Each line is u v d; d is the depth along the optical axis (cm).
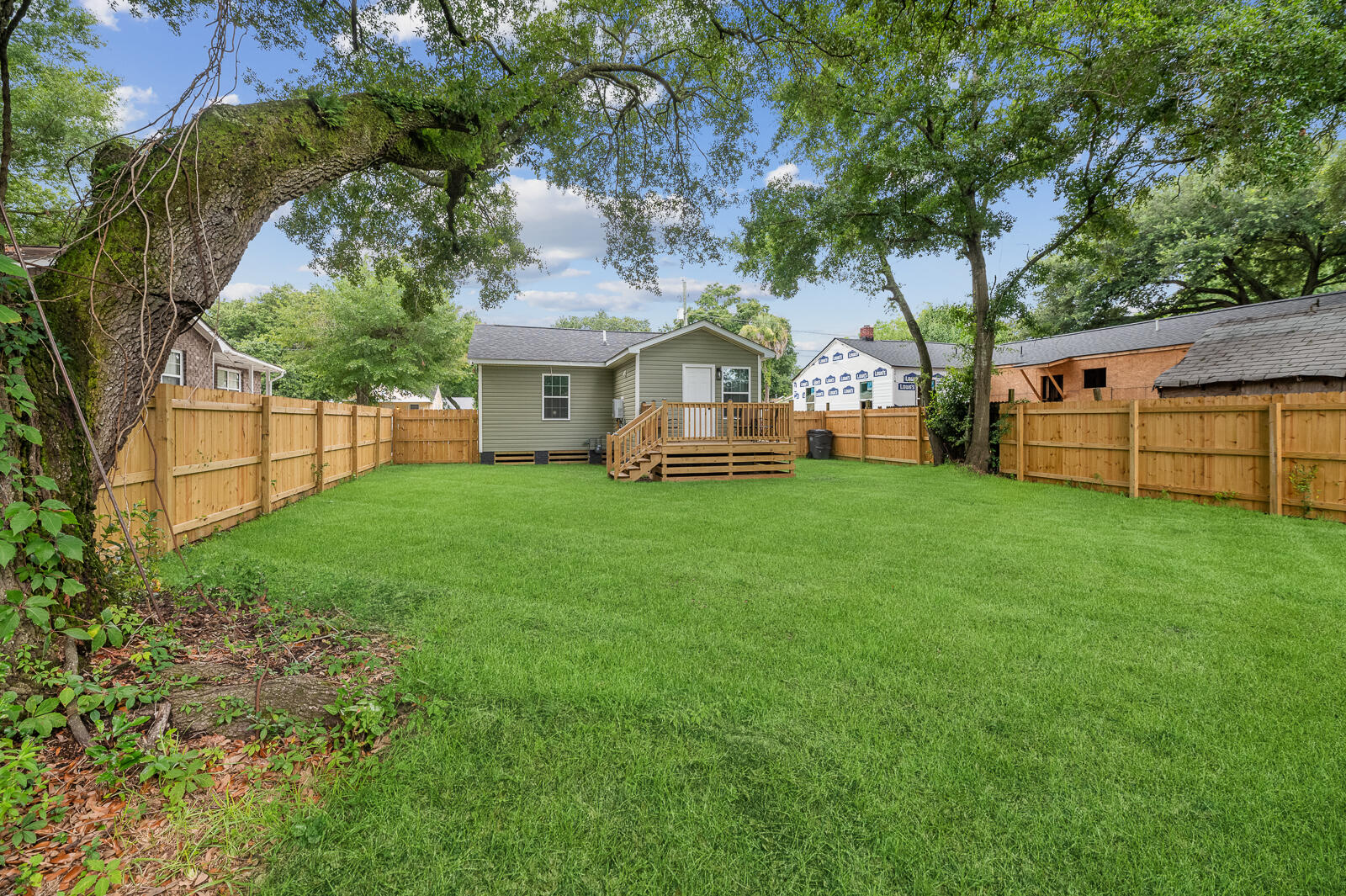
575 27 589
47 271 278
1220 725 241
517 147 591
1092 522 704
